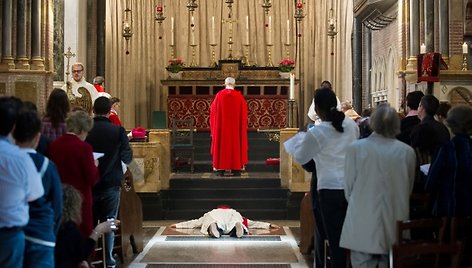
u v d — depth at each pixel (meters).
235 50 21.64
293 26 21.58
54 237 5.18
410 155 5.95
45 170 5.14
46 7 14.56
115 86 19.56
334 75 20.97
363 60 20.36
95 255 8.55
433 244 5.19
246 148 15.63
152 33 21.02
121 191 9.70
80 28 17.44
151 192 13.92
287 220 14.00
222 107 15.38
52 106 7.39
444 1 13.84
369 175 5.88
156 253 10.52
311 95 21.38
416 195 6.43
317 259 7.55
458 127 6.02
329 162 6.71
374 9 17.34
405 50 15.19
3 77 13.76
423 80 11.51
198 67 19.81
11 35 13.88
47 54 14.66
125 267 9.52
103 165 8.25
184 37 21.50
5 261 4.76
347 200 6.11
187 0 21.48
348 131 6.77
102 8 18.55
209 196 14.44
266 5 18.00
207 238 11.80
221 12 21.67
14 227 4.76
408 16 15.12
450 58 13.52
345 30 20.55
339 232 6.64
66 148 6.91
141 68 20.81
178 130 19.36
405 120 8.19
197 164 16.58
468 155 5.92
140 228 10.61
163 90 20.52
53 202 5.22
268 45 20.95
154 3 21.05
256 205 14.25
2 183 4.74
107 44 18.97
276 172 16.41
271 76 19.80
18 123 5.14
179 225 12.92
